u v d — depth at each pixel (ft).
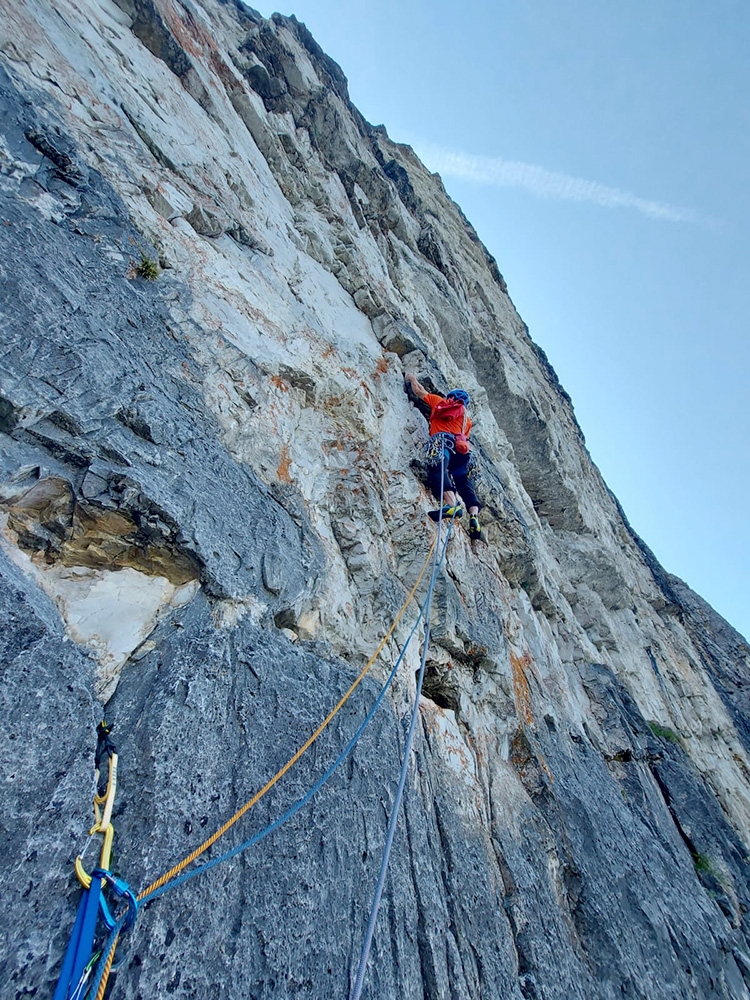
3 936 6.28
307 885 9.12
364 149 42.60
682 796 27.61
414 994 9.37
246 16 37.83
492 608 20.89
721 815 29.04
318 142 37.19
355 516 16.72
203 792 8.74
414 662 15.65
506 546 26.84
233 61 31.81
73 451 10.21
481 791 15.17
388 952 9.53
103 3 20.93
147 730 8.82
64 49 16.47
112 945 6.65
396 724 13.44
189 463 12.28
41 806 7.25
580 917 14.88
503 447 36.47
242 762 9.52
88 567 10.44
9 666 7.85
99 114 16.37
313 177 31.42
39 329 10.59
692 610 69.97
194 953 7.38
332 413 19.30
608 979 13.73
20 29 15.02
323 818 10.11
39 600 9.12
